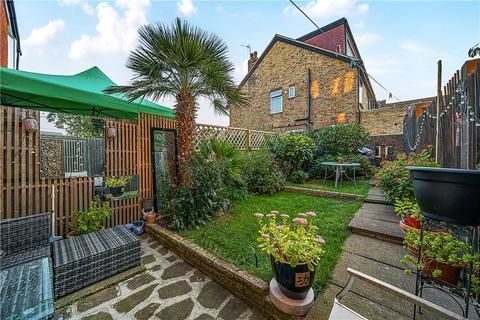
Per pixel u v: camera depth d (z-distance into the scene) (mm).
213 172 3654
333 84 9133
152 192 4090
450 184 1177
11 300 1355
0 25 4699
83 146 3326
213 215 3658
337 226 3098
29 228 2246
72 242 2445
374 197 4266
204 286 2211
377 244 2609
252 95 12141
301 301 1630
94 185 3422
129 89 3381
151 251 2965
